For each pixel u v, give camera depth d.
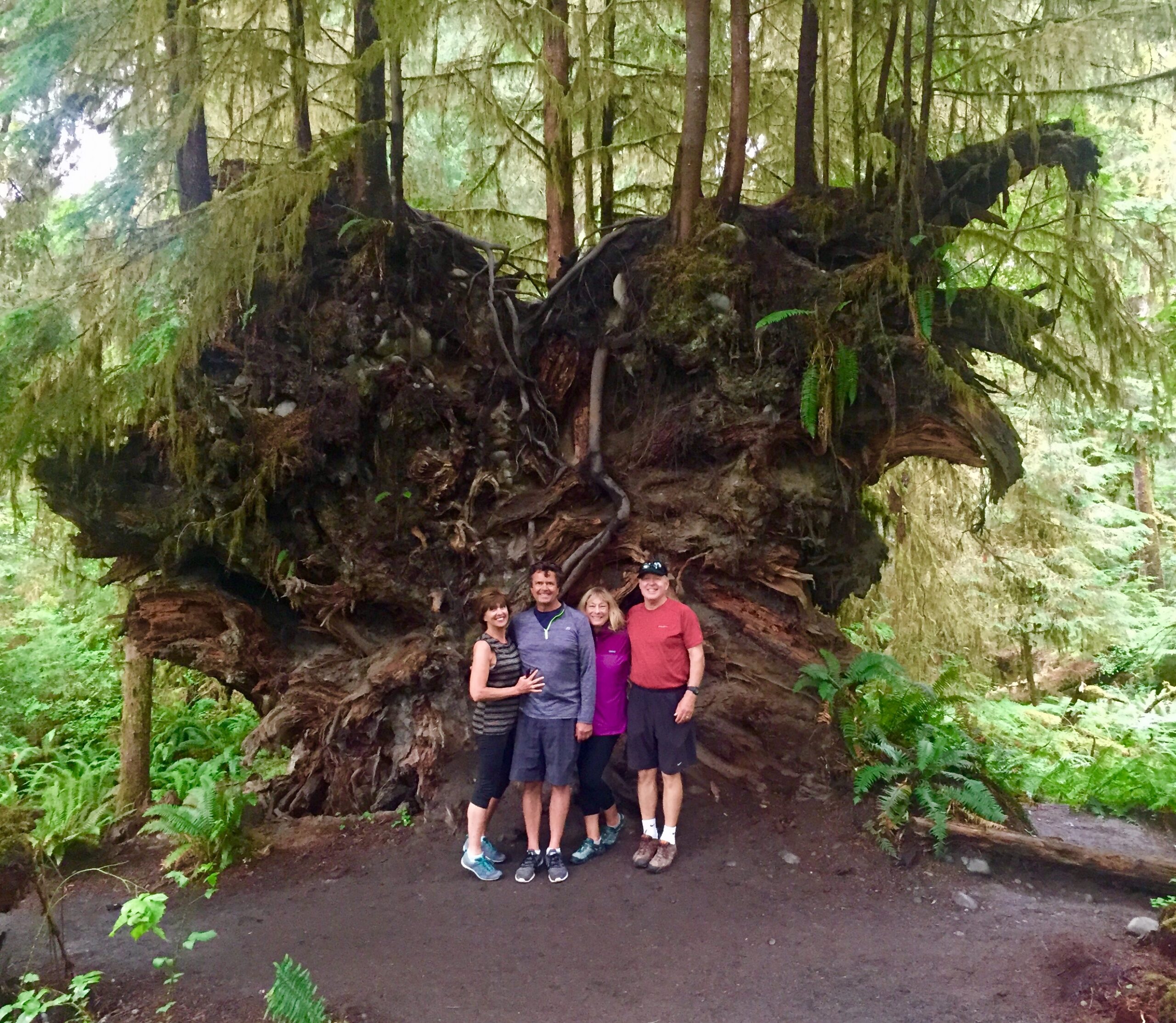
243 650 6.49
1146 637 11.54
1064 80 7.30
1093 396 7.71
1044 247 7.98
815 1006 3.55
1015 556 10.73
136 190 5.88
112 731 9.45
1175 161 9.45
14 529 7.29
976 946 4.04
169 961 3.84
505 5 7.25
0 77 5.96
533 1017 3.51
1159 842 5.94
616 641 5.13
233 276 5.91
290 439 6.16
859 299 6.19
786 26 8.16
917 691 5.87
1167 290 7.50
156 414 6.02
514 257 9.06
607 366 6.95
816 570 6.98
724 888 4.69
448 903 4.61
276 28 6.85
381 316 6.49
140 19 5.77
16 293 6.34
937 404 6.31
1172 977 3.57
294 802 6.21
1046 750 8.62
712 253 6.43
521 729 4.86
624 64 8.02
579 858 5.01
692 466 6.62
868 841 5.09
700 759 5.80
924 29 6.98
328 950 4.13
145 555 6.57
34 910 4.80
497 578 6.40
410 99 7.84
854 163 7.25
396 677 6.18
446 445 6.55
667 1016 3.50
